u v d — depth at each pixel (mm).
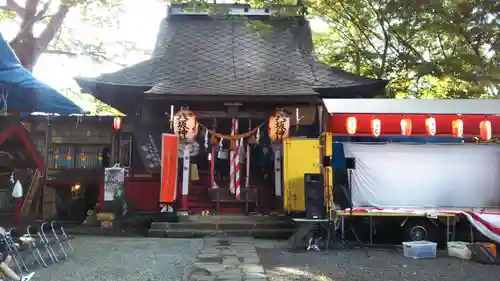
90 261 7883
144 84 13570
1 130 9727
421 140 12203
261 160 14688
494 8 10992
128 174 13836
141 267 7445
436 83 16266
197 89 13094
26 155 10773
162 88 13062
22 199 10742
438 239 10297
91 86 13406
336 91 13719
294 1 17047
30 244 8367
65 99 9875
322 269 7734
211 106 13367
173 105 13125
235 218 12102
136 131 13773
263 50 15625
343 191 11219
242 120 14320
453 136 11672
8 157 10555
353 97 14086
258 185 14406
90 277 6777
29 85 8555
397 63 16000
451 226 10336
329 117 11289
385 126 11758
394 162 11211
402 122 10617
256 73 14398
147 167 13609
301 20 16750
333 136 12133
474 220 9695
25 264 7473
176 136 12258
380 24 15805
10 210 10961
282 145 12516
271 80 14000
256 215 12422
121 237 11055
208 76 14109
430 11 12625
